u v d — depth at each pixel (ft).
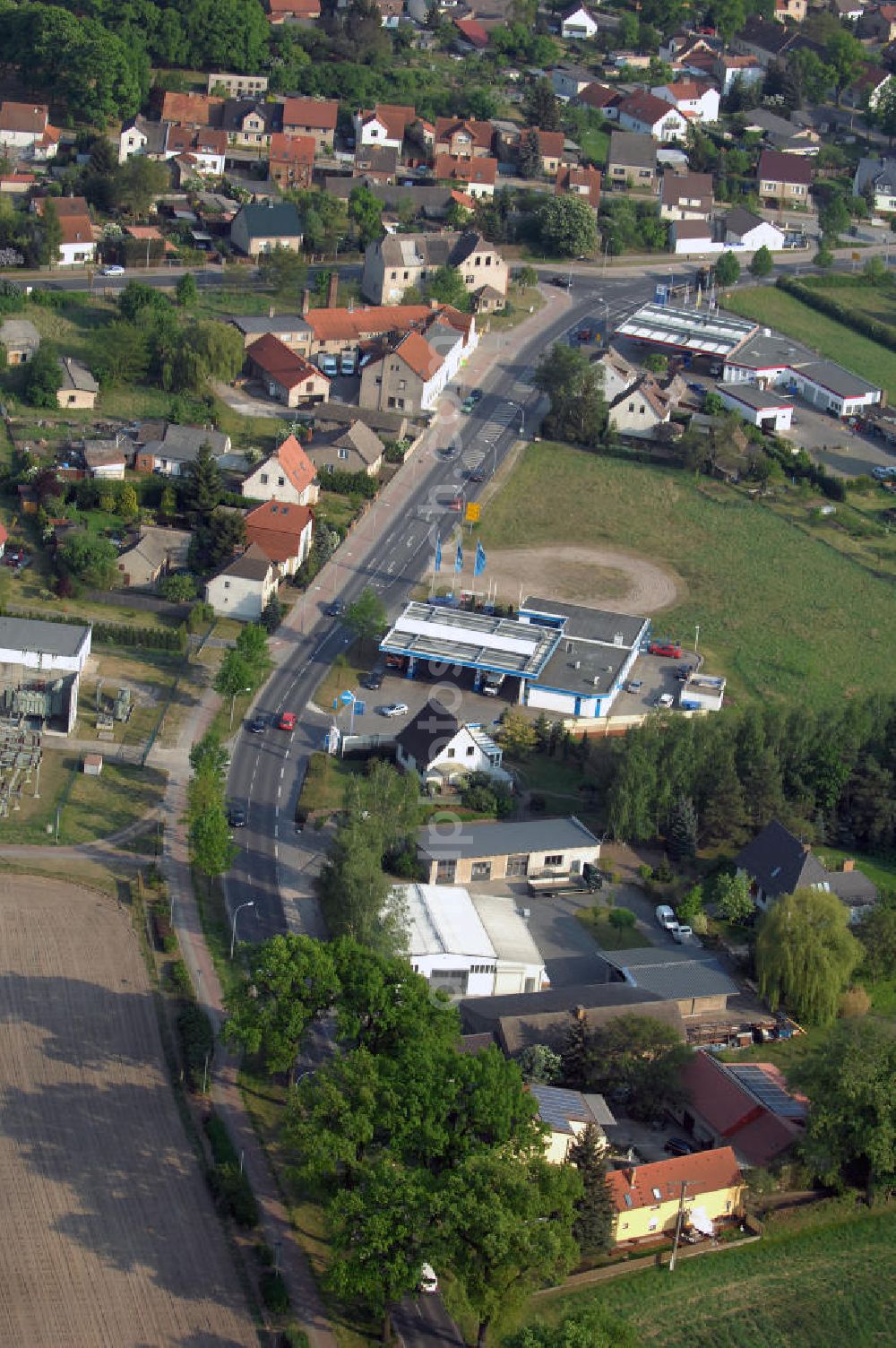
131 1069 420.77
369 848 492.95
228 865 492.13
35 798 522.88
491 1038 437.58
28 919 469.57
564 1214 367.25
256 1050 406.21
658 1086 434.30
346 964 416.67
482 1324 358.64
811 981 480.64
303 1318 361.71
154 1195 384.88
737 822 554.87
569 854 531.91
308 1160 377.71
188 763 553.23
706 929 513.04
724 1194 408.46
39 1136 395.96
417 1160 380.37
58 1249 367.66
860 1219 418.92
